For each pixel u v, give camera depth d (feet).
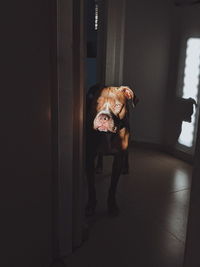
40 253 5.86
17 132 4.50
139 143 14.35
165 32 12.69
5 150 4.20
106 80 13.50
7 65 4.09
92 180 8.11
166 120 13.48
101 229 7.78
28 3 4.56
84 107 6.66
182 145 12.81
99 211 8.59
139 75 13.61
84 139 6.87
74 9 5.83
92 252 6.91
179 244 7.28
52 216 6.40
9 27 4.08
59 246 6.68
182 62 12.35
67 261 6.61
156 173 11.33
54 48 5.64
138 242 7.30
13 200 4.58
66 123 6.13
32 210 5.30
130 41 13.34
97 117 7.16
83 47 6.18
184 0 11.80
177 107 12.84
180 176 11.12
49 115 5.71
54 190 6.32
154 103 13.65
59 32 5.61
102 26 13.09
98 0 13.05
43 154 5.56
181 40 12.25
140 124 14.14
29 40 4.66
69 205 6.57
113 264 6.54
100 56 13.56
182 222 8.20
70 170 6.39
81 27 6.00
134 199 9.32
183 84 12.44
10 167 4.39
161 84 13.26
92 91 7.97
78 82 6.25
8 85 4.15
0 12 3.85
